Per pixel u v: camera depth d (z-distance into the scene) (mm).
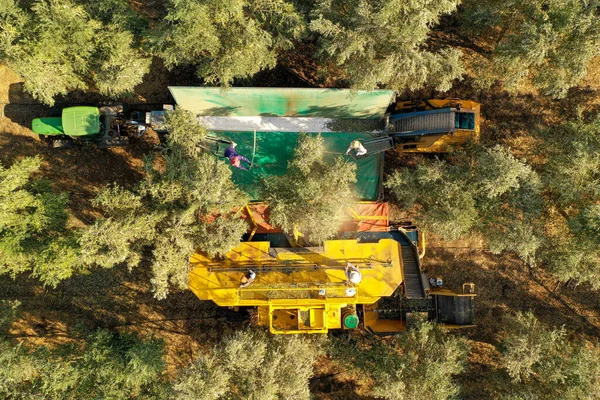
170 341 19188
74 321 19125
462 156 17156
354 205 16922
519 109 18703
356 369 17797
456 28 18656
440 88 15977
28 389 15859
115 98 18688
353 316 16016
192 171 15148
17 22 15484
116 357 16297
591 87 18562
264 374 15117
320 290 15367
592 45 15133
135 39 16484
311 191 14414
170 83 18812
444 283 18938
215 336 19094
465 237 18875
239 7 14570
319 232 15109
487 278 19000
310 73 18797
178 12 14148
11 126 18766
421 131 16609
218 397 15695
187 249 14930
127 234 14562
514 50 15773
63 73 16328
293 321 16359
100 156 18891
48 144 18797
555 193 17281
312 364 18438
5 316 16609
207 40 15000
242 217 17328
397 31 14562
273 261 16203
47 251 15477
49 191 16984
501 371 18203
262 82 18766
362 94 16328
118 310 19141
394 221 18625
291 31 15688
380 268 16062
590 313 18844
